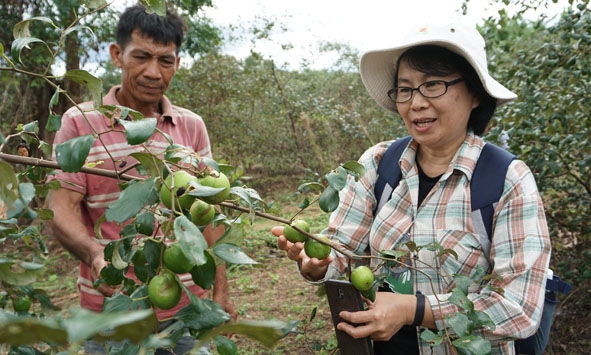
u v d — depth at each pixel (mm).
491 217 1815
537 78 3869
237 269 6535
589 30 3607
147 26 2396
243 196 1260
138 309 1074
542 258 1708
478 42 1922
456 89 1886
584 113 3773
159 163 1171
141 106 2551
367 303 1722
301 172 12359
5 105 9188
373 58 2168
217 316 1061
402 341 1969
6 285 1357
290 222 1457
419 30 1885
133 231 1325
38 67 8312
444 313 1683
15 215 1125
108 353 1061
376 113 11852
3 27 7746
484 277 1685
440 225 1864
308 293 5688
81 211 2465
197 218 1249
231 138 12070
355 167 1512
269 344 823
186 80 11875
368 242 2086
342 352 1742
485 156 1887
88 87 1223
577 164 3729
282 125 12172
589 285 4133
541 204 1784
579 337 3934
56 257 7770
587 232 4039
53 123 1340
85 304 2445
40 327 612
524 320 1667
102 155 2330
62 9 7629
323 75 13805
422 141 1924
